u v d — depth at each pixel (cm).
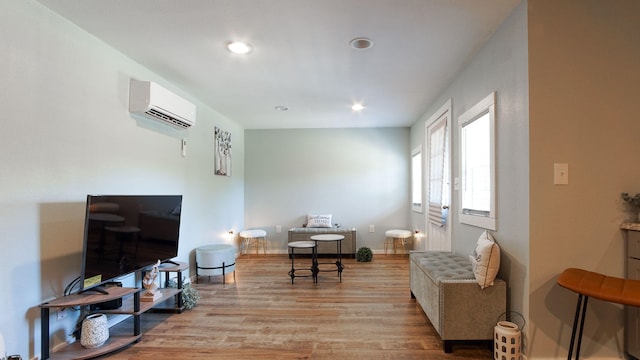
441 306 240
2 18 194
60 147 232
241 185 629
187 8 221
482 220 279
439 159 420
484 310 237
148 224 292
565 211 209
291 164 646
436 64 318
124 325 288
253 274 471
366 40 269
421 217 538
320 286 409
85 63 254
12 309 200
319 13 227
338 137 641
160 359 232
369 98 433
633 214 207
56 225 229
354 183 639
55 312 231
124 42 271
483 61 279
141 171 321
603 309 210
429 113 480
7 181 197
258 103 458
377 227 634
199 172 445
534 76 209
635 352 202
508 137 237
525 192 214
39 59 216
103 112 272
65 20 235
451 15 231
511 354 214
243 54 295
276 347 250
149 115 321
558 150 209
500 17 235
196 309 329
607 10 210
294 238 595
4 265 196
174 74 343
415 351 243
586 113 209
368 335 269
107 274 245
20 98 204
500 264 248
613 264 208
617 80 209
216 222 505
